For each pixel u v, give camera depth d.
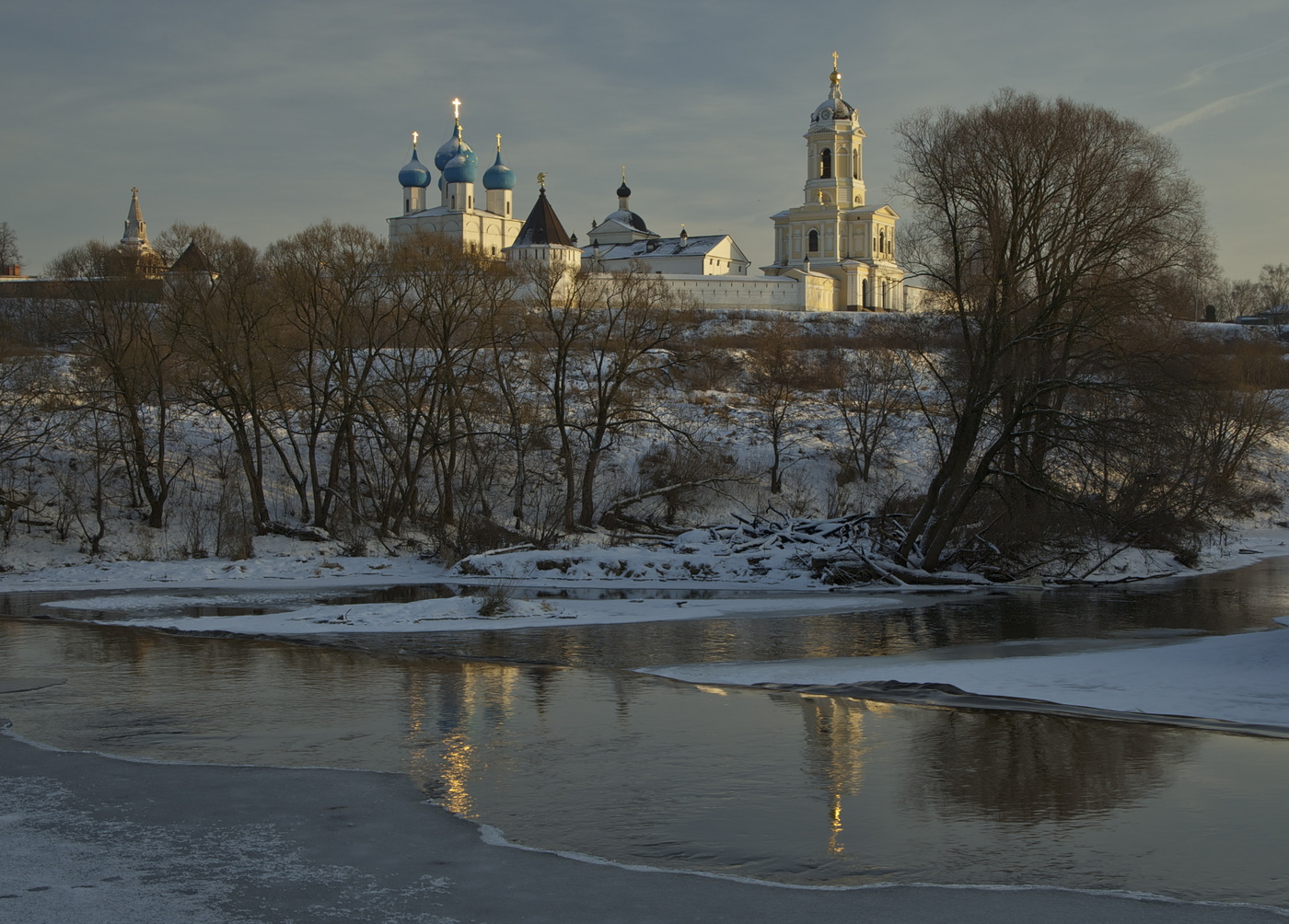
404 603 32.78
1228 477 50.91
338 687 18.95
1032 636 26.22
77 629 27.09
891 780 12.82
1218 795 12.11
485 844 10.52
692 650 24.00
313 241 47.38
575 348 53.84
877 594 37.75
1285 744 14.48
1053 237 36.94
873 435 59.66
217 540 45.56
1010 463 39.72
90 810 11.60
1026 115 36.88
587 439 57.09
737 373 81.81
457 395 49.78
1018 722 15.88
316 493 48.88
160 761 13.70
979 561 41.41
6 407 51.38
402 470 51.84
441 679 19.88
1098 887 9.39
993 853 10.26
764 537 44.97
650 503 53.88
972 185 37.34
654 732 15.38
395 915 8.75
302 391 54.34
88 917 8.69
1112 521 38.53
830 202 163.25
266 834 10.82
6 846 10.46
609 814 11.48
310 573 42.22
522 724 15.92
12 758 13.80
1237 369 59.84
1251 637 22.27
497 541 46.16
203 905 8.97
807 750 14.27
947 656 22.66
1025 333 37.56
